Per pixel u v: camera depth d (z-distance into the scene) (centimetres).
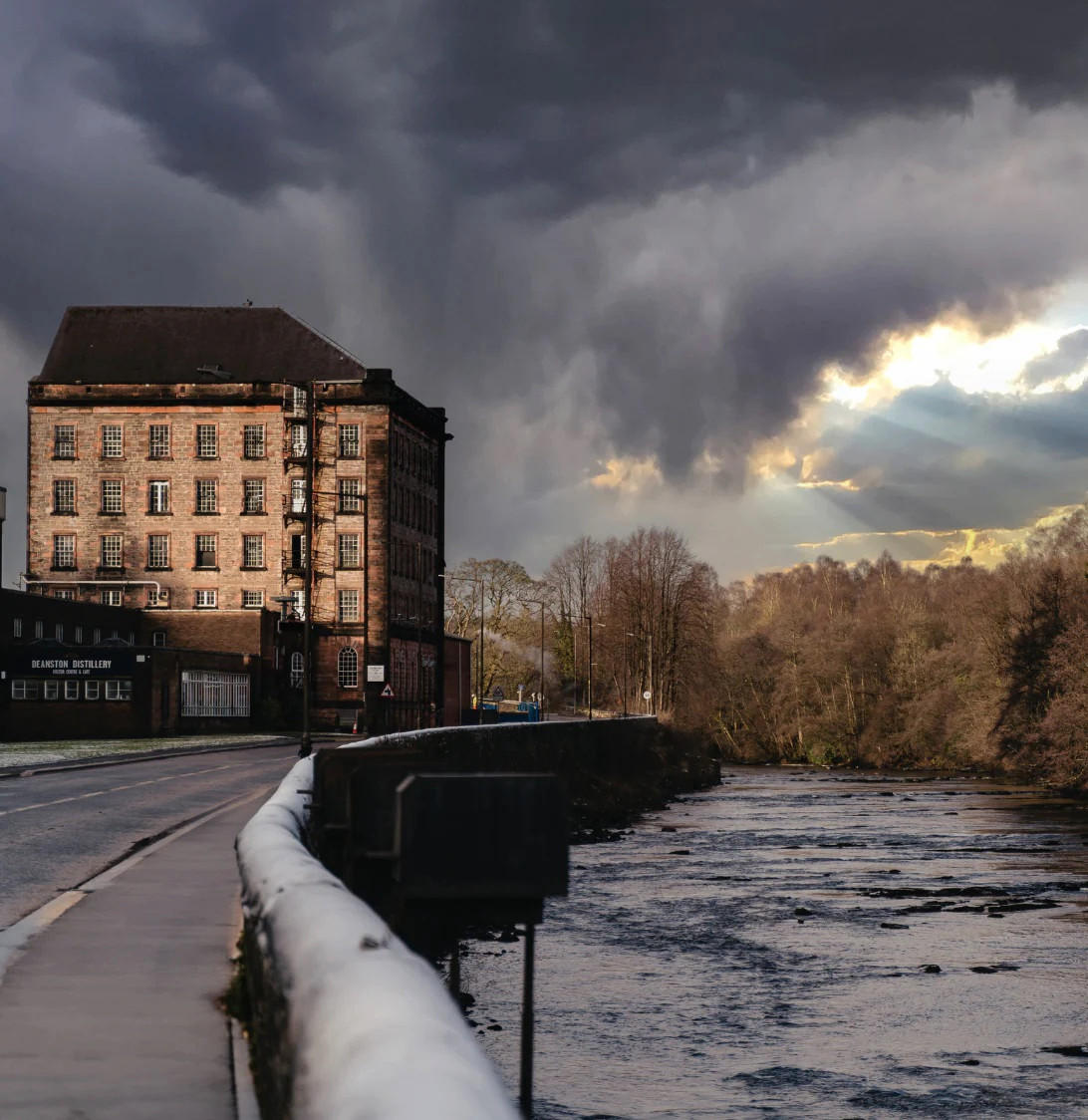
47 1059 851
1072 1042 2267
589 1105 1858
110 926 1413
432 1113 294
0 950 1267
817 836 5888
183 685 9200
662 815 7238
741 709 15775
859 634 15188
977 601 13475
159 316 11794
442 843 707
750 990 2633
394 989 414
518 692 16200
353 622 11000
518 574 17150
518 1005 2448
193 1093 769
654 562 15962
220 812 3080
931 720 13488
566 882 712
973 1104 1920
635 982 2677
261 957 695
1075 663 9562
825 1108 1878
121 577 11200
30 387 11319
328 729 10825
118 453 11275
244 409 11200
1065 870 4616
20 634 8650
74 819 2975
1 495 8544
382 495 11100
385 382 11131
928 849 5322
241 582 11138
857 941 3197
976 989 2673
